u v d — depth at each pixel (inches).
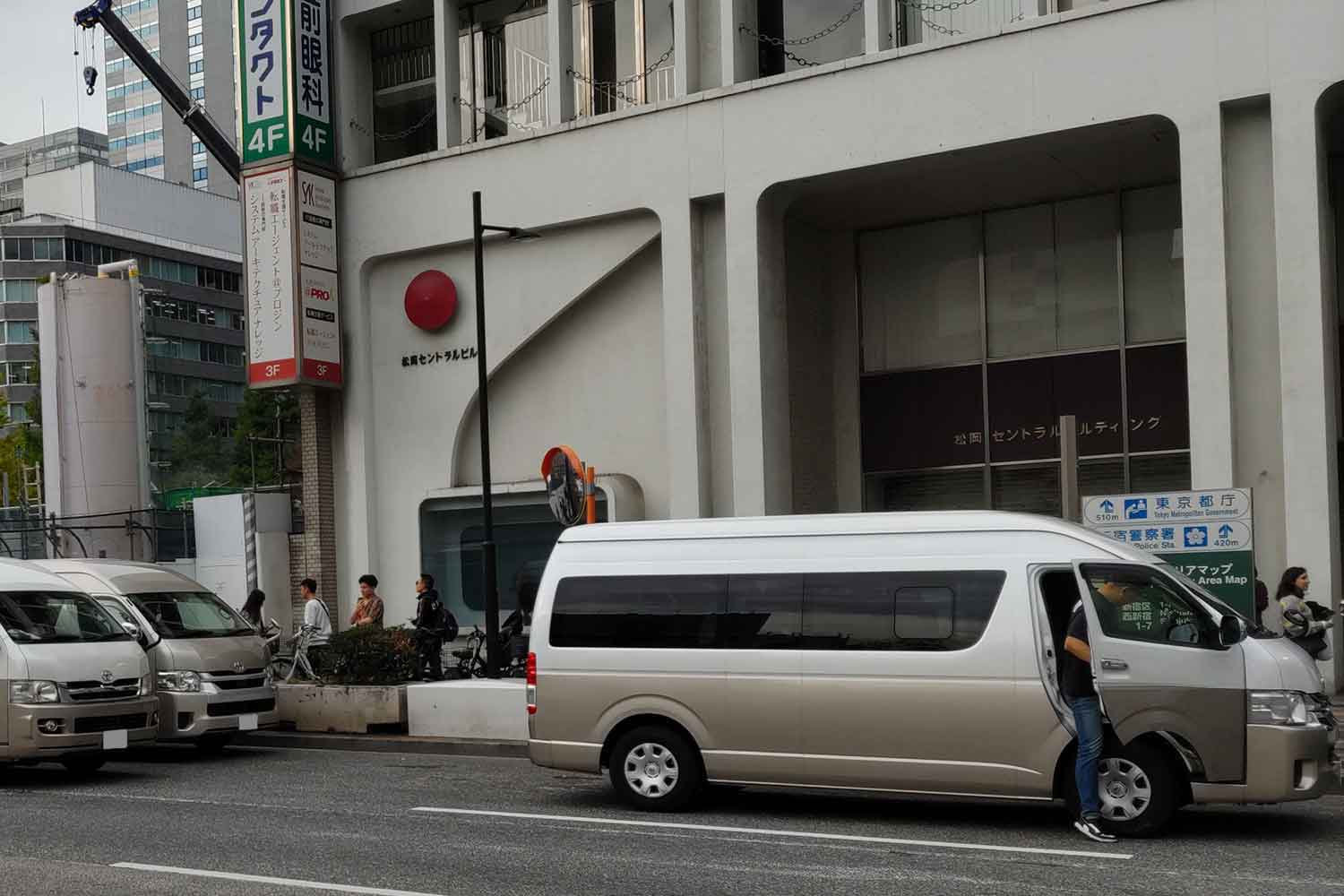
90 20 1051.3
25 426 2783.0
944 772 407.5
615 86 945.5
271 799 492.4
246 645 666.8
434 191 994.1
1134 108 741.3
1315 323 690.2
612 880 335.3
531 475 983.0
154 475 3048.7
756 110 860.0
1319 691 391.9
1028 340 895.7
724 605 442.0
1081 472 868.0
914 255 938.1
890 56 813.2
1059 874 335.9
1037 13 781.9
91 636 583.8
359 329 1028.5
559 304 956.6
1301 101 698.2
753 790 494.9
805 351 927.7
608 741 454.3
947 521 420.8
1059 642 408.2
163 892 329.7
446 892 323.9
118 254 3909.9
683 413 880.3
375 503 1032.8
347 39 1053.8
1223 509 570.9
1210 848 370.3
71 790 534.0
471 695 660.7
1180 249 847.7
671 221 890.1
